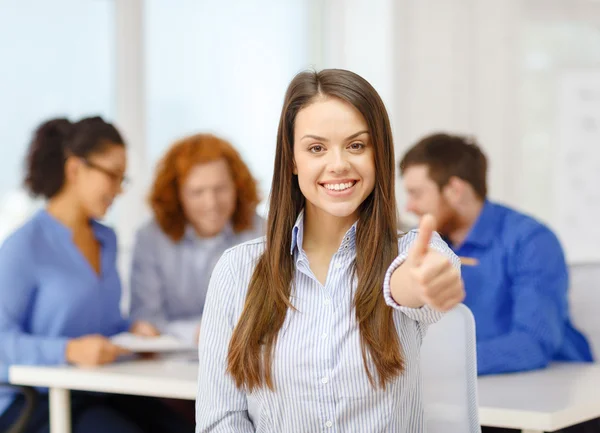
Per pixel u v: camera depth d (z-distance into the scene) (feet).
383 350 5.54
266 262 5.87
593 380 8.11
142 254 11.73
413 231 5.95
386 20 18.03
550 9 18.62
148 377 8.36
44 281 9.84
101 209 10.23
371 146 5.56
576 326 10.56
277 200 5.90
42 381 8.79
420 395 6.01
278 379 5.71
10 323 9.59
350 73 5.58
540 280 9.11
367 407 5.67
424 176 9.68
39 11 15.39
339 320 5.71
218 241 11.87
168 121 16.98
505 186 18.48
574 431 9.32
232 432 5.97
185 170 11.35
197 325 11.00
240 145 18.02
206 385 6.12
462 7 18.33
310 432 5.71
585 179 18.70
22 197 15.19
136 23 16.39
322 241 5.98
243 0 17.99
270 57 18.44
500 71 18.37
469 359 6.39
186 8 17.19
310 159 5.55
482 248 9.50
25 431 9.18
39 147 10.20
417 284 4.50
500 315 9.36
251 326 5.74
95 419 9.24
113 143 10.16
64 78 15.74
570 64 18.75
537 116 18.75
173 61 17.03
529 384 7.92
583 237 18.72
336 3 18.81
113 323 10.78
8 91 15.06
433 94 18.29
